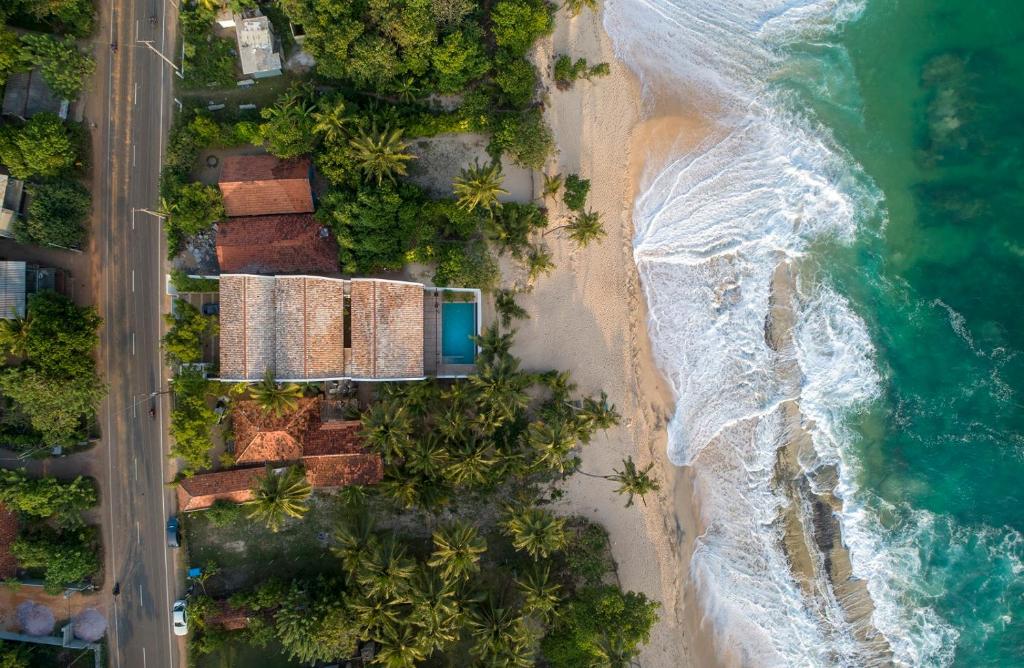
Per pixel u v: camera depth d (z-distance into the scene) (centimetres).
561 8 4025
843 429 4069
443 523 3959
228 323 3491
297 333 3491
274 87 3841
